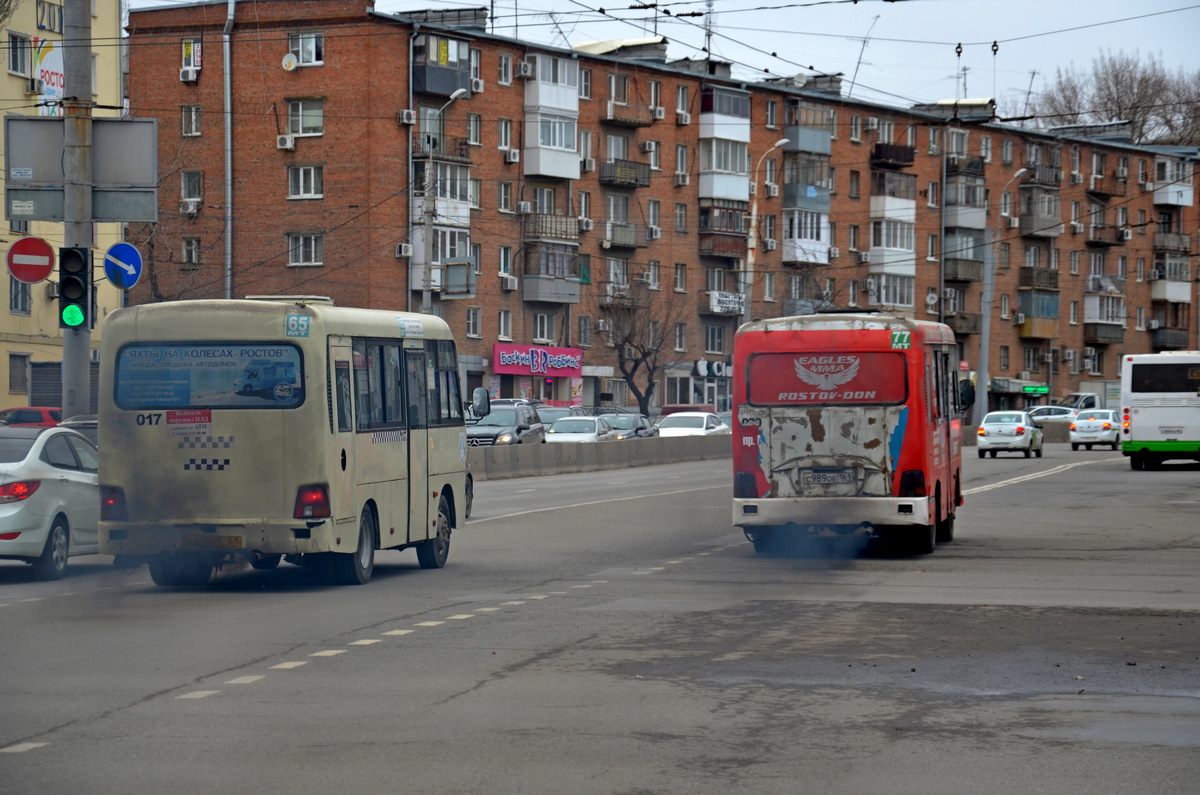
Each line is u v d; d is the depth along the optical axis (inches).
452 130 3408.0
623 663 486.9
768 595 693.9
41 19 2395.4
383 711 402.3
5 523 741.9
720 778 324.8
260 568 834.2
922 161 4554.6
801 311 4138.8
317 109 3270.2
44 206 911.0
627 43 4005.9
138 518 709.3
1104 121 5226.4
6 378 2362.2
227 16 3289.9
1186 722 390.3
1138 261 5280.5
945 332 1003.3
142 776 325.4
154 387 711.1
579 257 3700.8
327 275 3265.3
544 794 309.9
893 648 521.3
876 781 322.7
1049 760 343.9
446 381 872.3
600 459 2281.0
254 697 423.2
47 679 453.1
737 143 4040.4
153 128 914.1
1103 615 617.0
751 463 903.7
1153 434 2074.3
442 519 855.1
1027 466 2253.9
